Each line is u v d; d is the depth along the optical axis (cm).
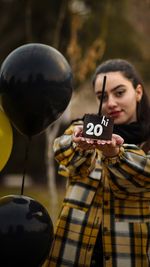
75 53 918
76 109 1228
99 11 1278
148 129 326
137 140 322
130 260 310
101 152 294
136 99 331
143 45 1389
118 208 312
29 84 271
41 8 1314
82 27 1247
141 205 314
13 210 274
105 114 326
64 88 279
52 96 275
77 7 1223
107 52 1334
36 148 1648
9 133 289
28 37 1337
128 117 326
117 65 330
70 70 285
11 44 1434
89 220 315
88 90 1113
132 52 1374
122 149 288
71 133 314
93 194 317
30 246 271
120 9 1346
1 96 279
